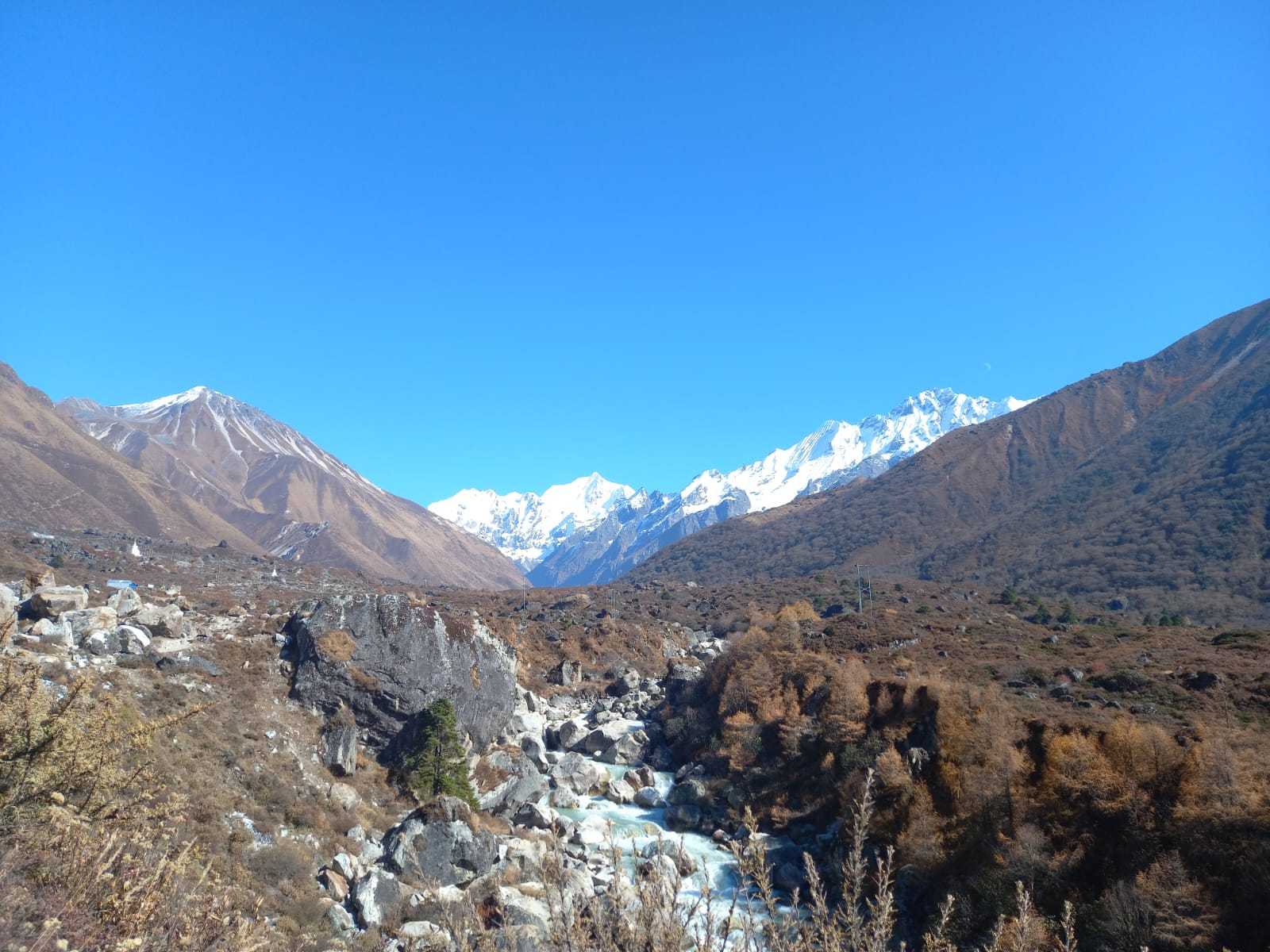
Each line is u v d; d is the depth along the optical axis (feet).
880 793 110.11
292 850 81.30
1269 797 81.30
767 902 22.85
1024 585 398.01
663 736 164.14
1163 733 95.76
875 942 21.90
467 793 112.57
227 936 27.43
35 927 23.18
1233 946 70.03
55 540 251.19
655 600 300.40
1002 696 125.90
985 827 95.71
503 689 145.18
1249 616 292.61
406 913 75.15
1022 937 27.89
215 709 101.40
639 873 24.22
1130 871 81.66
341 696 118.73
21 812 27.84
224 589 210.18
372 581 342.23
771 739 143.13
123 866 27.94
